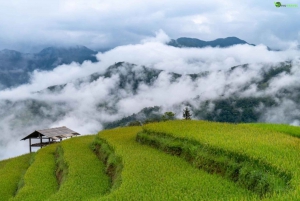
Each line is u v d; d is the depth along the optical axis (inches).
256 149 567.8
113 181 685.9
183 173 595.2
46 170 1010.7
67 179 749.3
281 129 875.4
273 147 585.0
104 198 497.7
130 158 730.2
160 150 830.5
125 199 475.2
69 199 603.2
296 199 342.0
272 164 475.8
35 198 724.7
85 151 1109.7
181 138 775.1
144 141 941.8
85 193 636.7
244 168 517.0
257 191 461.4
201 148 668.7
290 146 599.5
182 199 450.9
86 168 842.8
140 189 510.3
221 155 594.9
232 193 471.5
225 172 560.7
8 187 969.5
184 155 722.8
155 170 624.4
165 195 470.0
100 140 1099.9
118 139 1035.3
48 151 1349.7
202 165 625.9
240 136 723.4
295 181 404.8
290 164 471.2
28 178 912.9
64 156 1017.5
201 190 487.5
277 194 393.7
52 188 810.2
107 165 806.5
